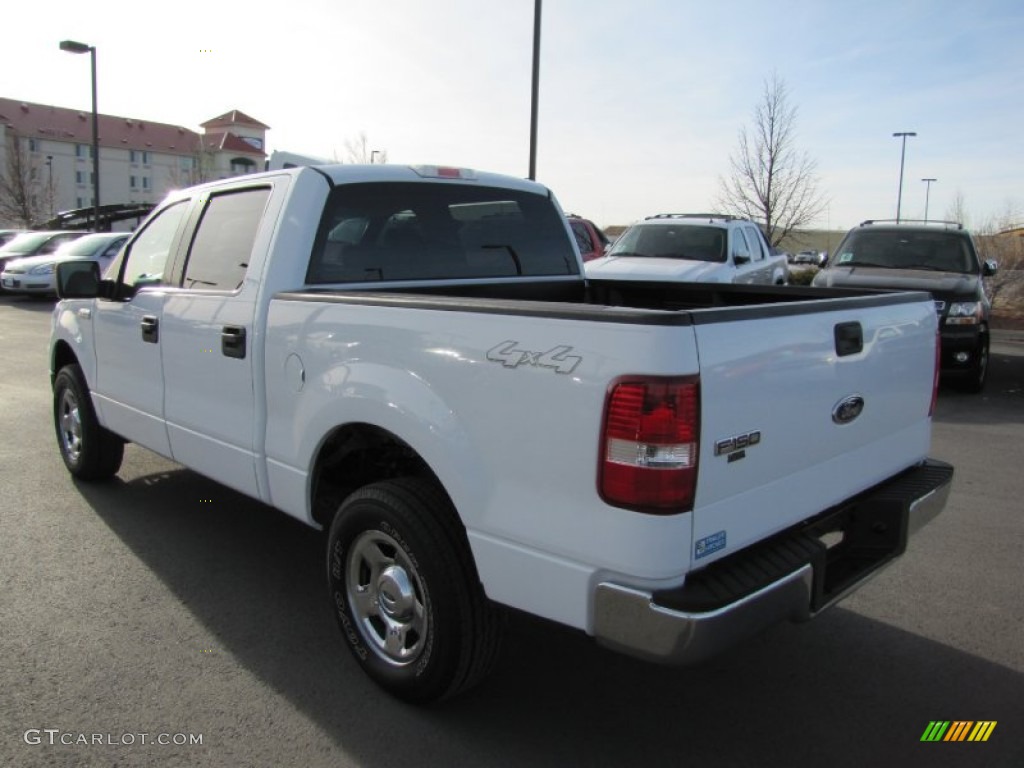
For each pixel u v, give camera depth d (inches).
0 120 3073.3
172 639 142.0
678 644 91.7
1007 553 183.5
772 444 103.0
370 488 121.7
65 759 109.3
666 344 89.6
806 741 116.9
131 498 213.5
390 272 161.3
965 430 306.8
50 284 759.7
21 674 129.7
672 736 117.7
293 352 134.8
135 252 191.8
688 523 92.6
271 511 206.5
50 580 164.2
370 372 120.0
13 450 256.1
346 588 130.2
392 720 120.0
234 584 164.2
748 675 134.2
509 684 130.6
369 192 157.8
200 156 3142.2
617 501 92.3
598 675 133.8
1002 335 645.3
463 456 107.2
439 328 110.5
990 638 146.1
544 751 113.7
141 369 180.2
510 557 103.7
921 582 168.4
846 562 121.8
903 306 130.3
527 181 192.9
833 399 113.7
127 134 3752.5
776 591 98.6
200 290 161.3
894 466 132.6
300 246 146.3
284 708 122.4
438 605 113.4
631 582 93.8
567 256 200.2
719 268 431.2
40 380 374.6
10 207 2175.2
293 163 269.6
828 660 138.7
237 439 151.0
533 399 99.3
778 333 102.6
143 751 111.5
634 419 90.2
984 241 1093.8
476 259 178.4
